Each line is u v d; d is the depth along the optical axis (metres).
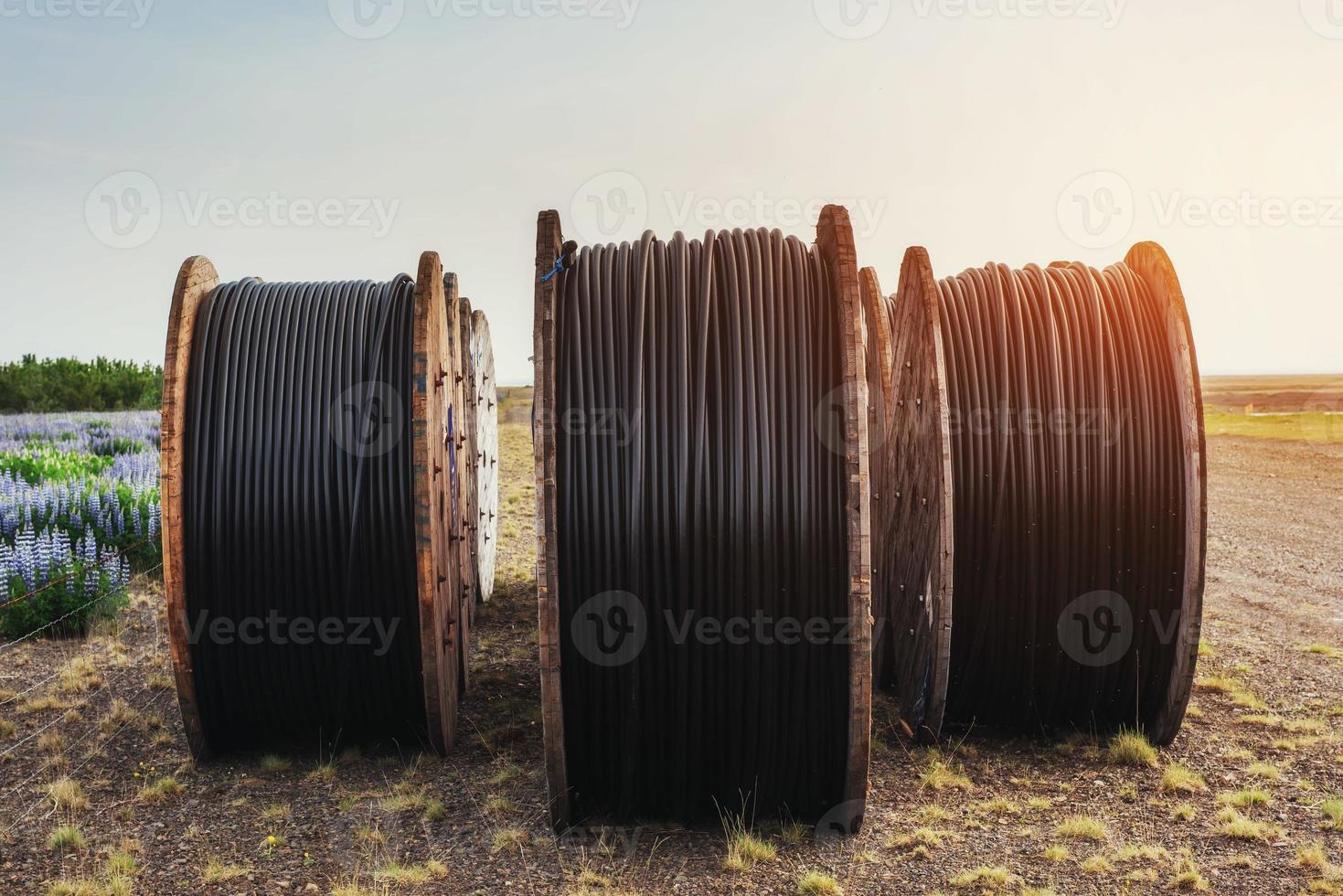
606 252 5.96
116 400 37.75
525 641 9.79
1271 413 56.28
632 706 5.45
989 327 6.80
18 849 5.33
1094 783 6.24
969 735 7.12
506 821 5.72
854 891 4.88
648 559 5.37
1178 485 6.63
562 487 5.41
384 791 6.19
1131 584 6.65
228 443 6.44
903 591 7.46
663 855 5.32
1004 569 6.66
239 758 6.78
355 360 6.62
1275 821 5.60
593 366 5.50
